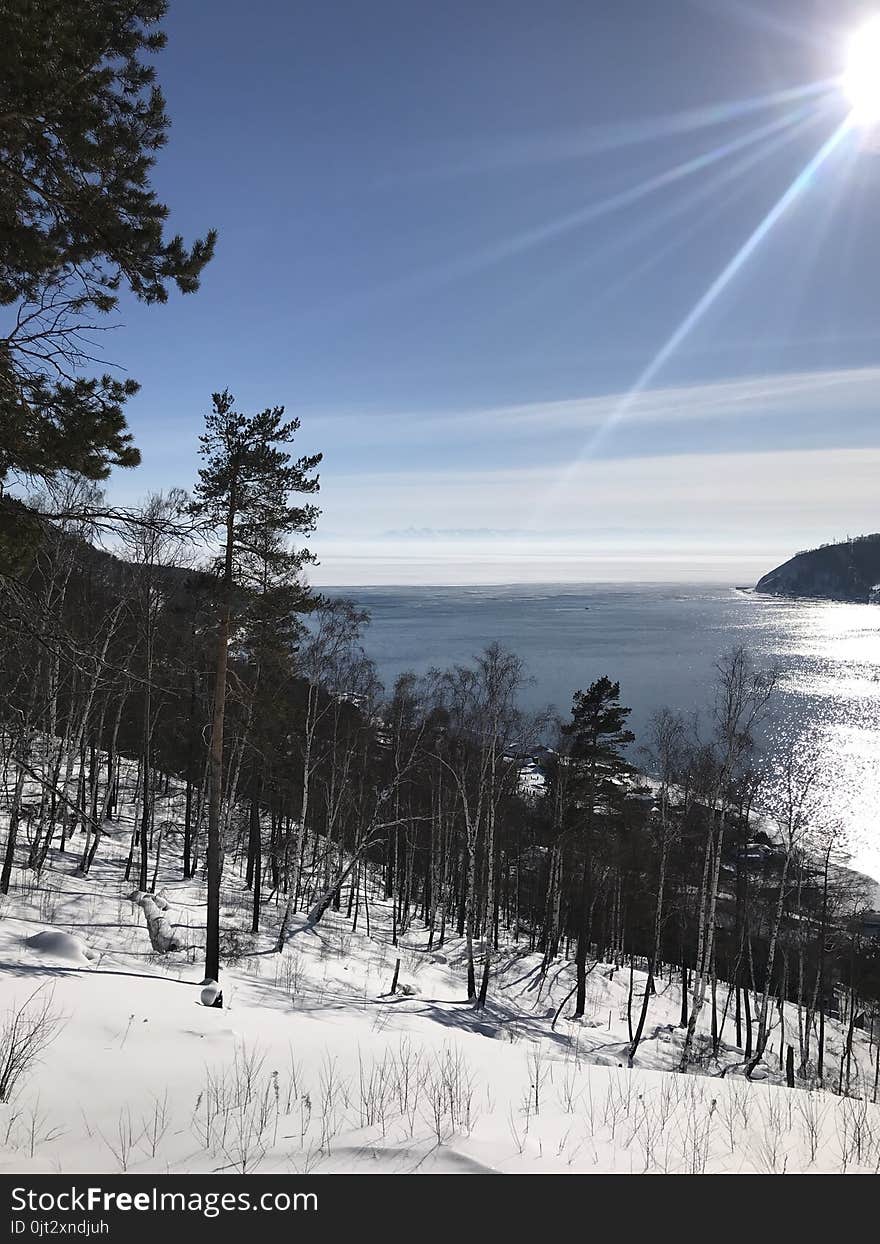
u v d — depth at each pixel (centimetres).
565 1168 598
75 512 700
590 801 2675
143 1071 756
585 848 2758
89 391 768
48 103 679
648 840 3184
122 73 771
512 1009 2273
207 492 1523
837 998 3612
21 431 716
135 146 764
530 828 3425
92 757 2453
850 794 5731
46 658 1602
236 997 1503
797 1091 953
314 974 1967
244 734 2181
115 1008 970
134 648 1980
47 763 2002
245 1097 712
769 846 3173
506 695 2416
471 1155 603
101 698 2303
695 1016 2142
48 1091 670
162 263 785
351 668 3169
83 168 750
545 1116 734
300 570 1695
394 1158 595
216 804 1580
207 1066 799
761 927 3406
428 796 3753
